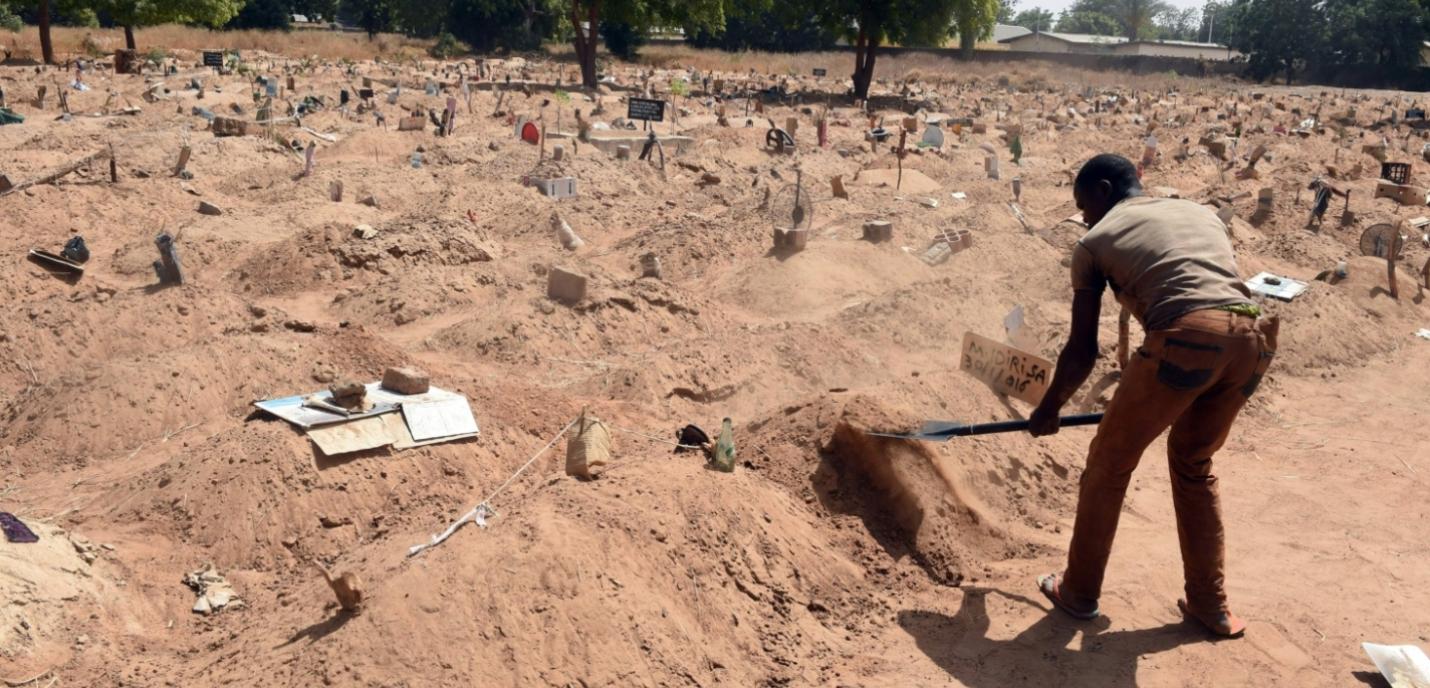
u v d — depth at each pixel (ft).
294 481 29.32
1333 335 49.26
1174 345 19.16
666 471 24.63
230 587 26.32
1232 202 81.76
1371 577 25.75
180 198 74.13
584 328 47.67
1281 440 38.01
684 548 22.27
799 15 201.26
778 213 68.54
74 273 54.80
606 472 24.70
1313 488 32.81
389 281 54.08
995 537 26.66
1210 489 21.35
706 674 20.11
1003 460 29.43
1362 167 109.60
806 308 55.21
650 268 55.88
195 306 46.75
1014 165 112.57
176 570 26.84
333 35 291.58
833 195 81.00
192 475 29.55
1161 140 135.64
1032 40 384.47
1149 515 29.30
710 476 24.70
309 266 56.90
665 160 101.09
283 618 22.33
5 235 62.49
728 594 22.04
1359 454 36.32
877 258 60.59
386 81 172.76
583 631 19.76
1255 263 64.13
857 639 22.20
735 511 23.89
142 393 36.63
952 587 24.56
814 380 42.86
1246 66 307.78
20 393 40.68
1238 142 129.80
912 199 81.82
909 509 25.98
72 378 37.76
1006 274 61.72
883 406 27.48
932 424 24.32
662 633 20.29
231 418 37.14
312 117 119.14
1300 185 86.99
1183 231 19.95
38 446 35.04
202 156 87.76
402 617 19.75
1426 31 285.43
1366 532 29.07
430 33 313.12
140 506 29.14
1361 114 194.59
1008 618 22.94
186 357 38.42
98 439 35.27
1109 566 25.35
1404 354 50.44
